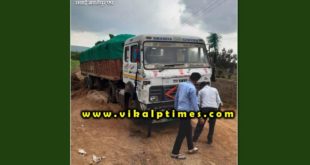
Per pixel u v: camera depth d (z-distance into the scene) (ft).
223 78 32.04
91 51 41.88
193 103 19.57
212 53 25.58
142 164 19.66
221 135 24.47
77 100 36.47
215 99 22.07
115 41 30.22
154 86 22.61
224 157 20.59
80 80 49.62
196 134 22.82
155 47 23.36
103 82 39.01
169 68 23.26
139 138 23.85
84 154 20.79
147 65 22.80
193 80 20.20
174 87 23.24
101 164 19.69
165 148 22.03
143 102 22.81
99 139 23.49
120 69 29.22
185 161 20.15
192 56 24.61
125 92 26.78
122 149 21.83
